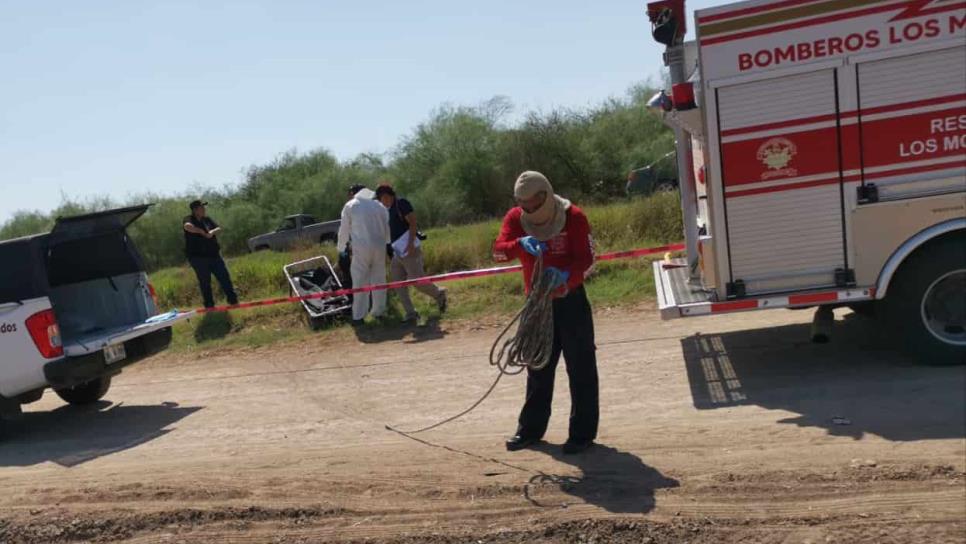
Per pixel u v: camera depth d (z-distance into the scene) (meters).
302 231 30.91
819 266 6.89
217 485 5.99
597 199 30.38
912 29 6.55
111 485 6.31
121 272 9.73
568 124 35.25
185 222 13.71
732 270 7.02
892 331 7.04
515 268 11.59
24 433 8.97
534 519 4.86
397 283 11.81
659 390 7.39
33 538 5.38
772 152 6.83
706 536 4.43
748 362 7.90
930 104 6.60
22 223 41.66
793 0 6.66
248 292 15.59
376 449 6.66
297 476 6.06
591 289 11.76
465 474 5.71
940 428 5.55
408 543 4.74
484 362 9.41
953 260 6.77
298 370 10.38
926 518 4.33
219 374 10.79
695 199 8.43
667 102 7.80
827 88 6.70
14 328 8.34
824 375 7.16
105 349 8.67
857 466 5.02
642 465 5.50
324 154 44.50
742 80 6.79
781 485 4.90
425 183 37.94
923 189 6.67
